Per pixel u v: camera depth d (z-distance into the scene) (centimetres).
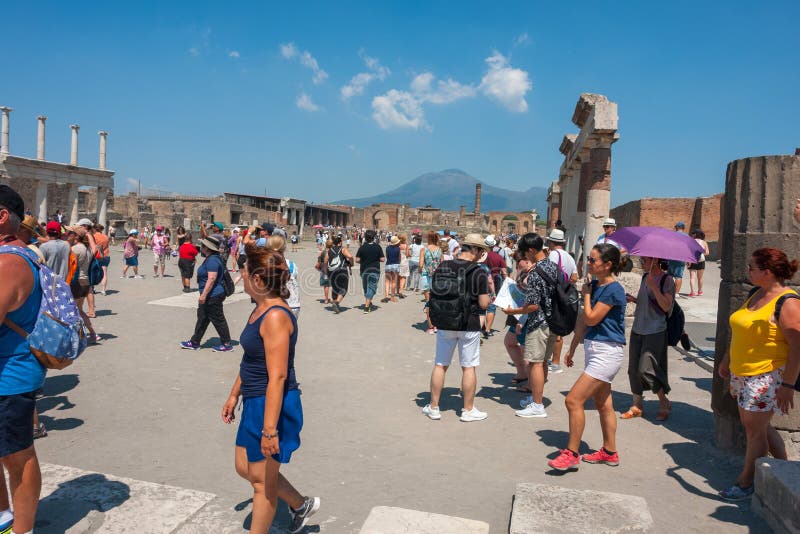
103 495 398
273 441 302
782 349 401
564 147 2214
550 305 578
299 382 739
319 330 1107
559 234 754
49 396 648
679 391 737
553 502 389
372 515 382
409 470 471
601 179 1448
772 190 489
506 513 400
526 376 722
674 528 379
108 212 4900
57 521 359
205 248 880
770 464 387
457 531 364
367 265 1352
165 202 6412
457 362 882
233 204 5947
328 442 530
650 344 604
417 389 721
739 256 509
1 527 341
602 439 557
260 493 320
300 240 6462
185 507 386
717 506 414
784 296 392
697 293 1541
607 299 452
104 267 1454
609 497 398
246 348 320
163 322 1110
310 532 368
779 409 393
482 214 9544
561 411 640
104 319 1116
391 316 1302
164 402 634
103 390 673
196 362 815
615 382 784
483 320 1072
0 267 303
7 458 317
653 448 533
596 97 1484
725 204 539
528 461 497
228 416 366
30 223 465
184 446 509
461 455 508
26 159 3850
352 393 695
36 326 319
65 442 512
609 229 1095
